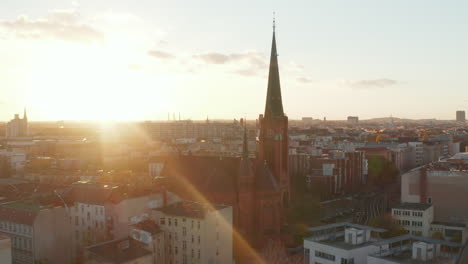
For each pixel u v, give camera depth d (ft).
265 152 540.11
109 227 435.94
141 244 360.48
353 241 328.49
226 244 412.98
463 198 594.65
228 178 506.89
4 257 321.73
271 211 500.74
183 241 395.96
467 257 297.53
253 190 495.00
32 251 422.82
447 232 543.39
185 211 406.41
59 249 446.60
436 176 612.70
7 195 556.92
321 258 331.77
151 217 417.08
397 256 306.14
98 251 335.88
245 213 488.44
